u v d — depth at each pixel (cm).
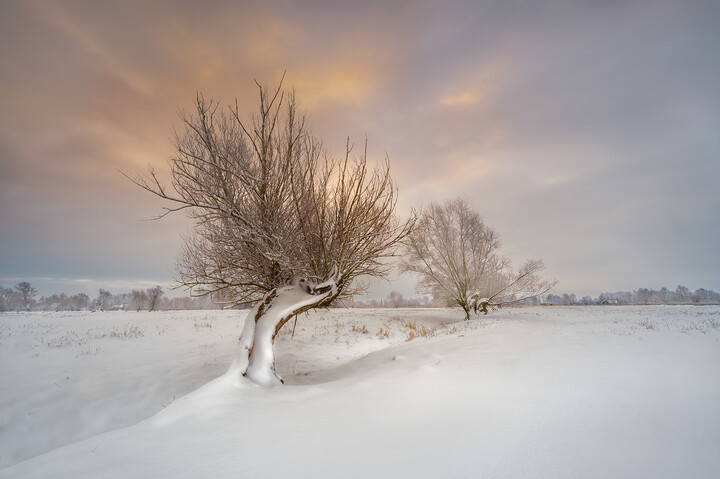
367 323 2369
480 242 2627
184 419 391
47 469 271
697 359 557
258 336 700
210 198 681
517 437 305
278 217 757
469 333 1206
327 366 1166
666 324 1355
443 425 342
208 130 670
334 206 776
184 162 649
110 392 838
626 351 650
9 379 889
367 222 805
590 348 700
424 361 691
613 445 280
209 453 295
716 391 400
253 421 379
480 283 2595
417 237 2373
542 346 759
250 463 273
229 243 734
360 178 763
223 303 884
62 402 779
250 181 709
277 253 707
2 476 263
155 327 1838
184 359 1141
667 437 289
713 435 288
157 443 321
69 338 1434
